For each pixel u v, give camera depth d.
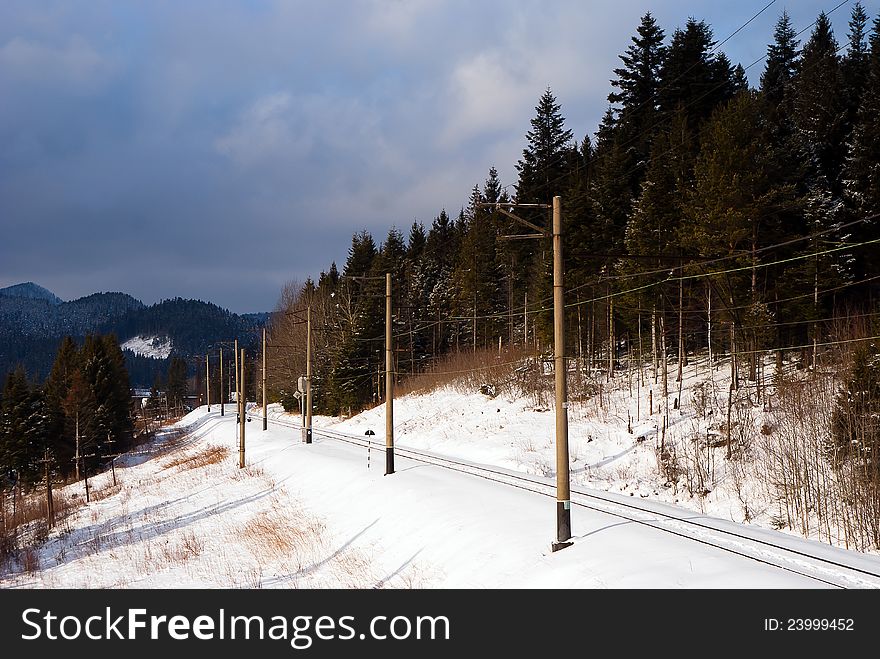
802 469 23.81
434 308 75.56
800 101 44.03
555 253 15.50
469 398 49.38
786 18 63.38
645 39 55.81
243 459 39.91
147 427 99.50
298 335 82.19
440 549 17.64
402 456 34.00
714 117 39.03
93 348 76.06
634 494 26.23
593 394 40.44
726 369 38.78
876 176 35.09
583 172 59.72
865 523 19.66
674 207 39.47
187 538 25.59
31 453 62.12
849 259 34.44
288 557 21.31
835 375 26.77
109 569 22.86
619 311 44.56
